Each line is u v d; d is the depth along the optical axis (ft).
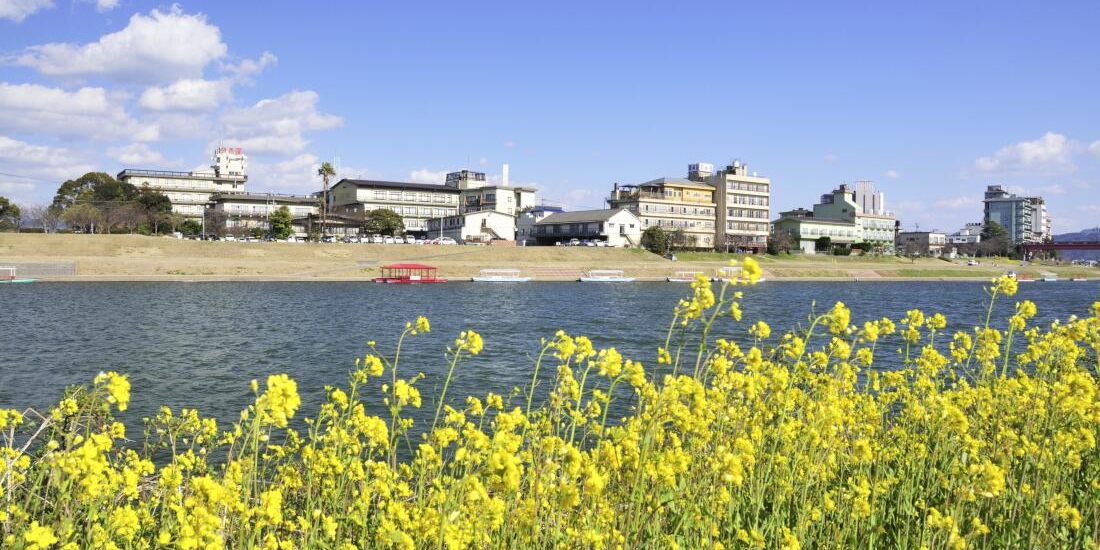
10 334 94.58
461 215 328.49
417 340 93.30
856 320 118.83
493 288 199.41
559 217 350.64
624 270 258.37
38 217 277.44
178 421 25.12
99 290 163.43
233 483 14.73
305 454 19.17
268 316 119.75
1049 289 234.79
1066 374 20.30
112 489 16.39
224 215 324.19
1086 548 15.21
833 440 18.37
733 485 15.58
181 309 127.54
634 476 13.97
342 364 75.77
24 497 18.48
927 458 19.53
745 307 143.13
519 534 14.19
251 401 59.47
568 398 17.66
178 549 13.21
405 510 14.60
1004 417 20.95
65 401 19.19
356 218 334.65
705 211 357.41
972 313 127.75
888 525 17.20
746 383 16.69
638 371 14.85
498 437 13.52
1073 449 17.52
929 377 24.80
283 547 14.97
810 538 15.93
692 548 14.57
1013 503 16.39
